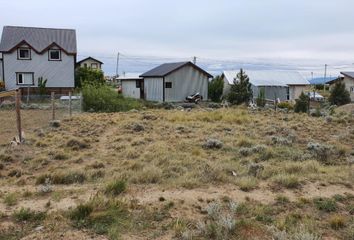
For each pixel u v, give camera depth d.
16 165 9.12
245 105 33.81
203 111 22.92
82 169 8.39
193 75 42.44
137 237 4.67
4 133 13.98
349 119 19.09
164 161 9.11
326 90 68.25
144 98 44.25
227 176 7.57
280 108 31.30
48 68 38.88
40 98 35.19
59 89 39.31
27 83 38.47
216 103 38.44
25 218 5.13
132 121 17.14
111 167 8.80
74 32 42.12
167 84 41.28
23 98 34.50
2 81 38.22
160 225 5.02
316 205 5.96
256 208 5.64
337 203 6.08
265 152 10.57
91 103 25.36
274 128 15.55
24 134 13.06
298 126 16.69
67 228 4.86
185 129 15.00
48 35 40.56
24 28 40.53
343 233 4.95
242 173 8.04
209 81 46.97
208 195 6.32
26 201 5.90
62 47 39.16
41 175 7.61
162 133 14.15
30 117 19.80
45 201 5.90
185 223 5.03
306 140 13.16
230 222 4.90
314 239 4.52
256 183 7.14
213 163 8.87
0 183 7.43
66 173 7.75
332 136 14.28
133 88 46.50
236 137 13.33
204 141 12.27
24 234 4.67
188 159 9.39
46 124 16.81
